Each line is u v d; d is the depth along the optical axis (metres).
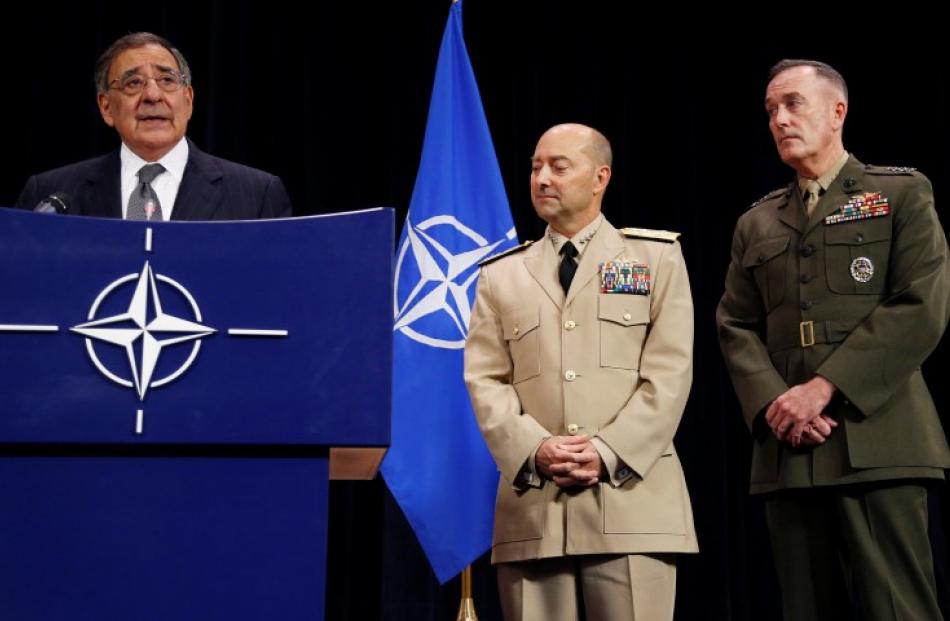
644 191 3.97
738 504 3.80
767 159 3.99
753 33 4.09
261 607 1.20
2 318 1.21
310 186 3.71
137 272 1.24
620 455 2.08
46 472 1.19
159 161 2.36
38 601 1.17
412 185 3.76
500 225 3.11
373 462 1.42
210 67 3.67
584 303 2.25
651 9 4.08
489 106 3.94
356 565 3.52
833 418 2.27
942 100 4.01
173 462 1.21
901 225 2.32
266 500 1.22
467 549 2.82
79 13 3.69
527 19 4.01
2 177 3.58
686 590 3.69
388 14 3.88
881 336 2.24
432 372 2.93
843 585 2.35
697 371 3.82
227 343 1.24
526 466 2.13
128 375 1.22
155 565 1.19
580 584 2.17
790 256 2.43
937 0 4.06
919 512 2.24
